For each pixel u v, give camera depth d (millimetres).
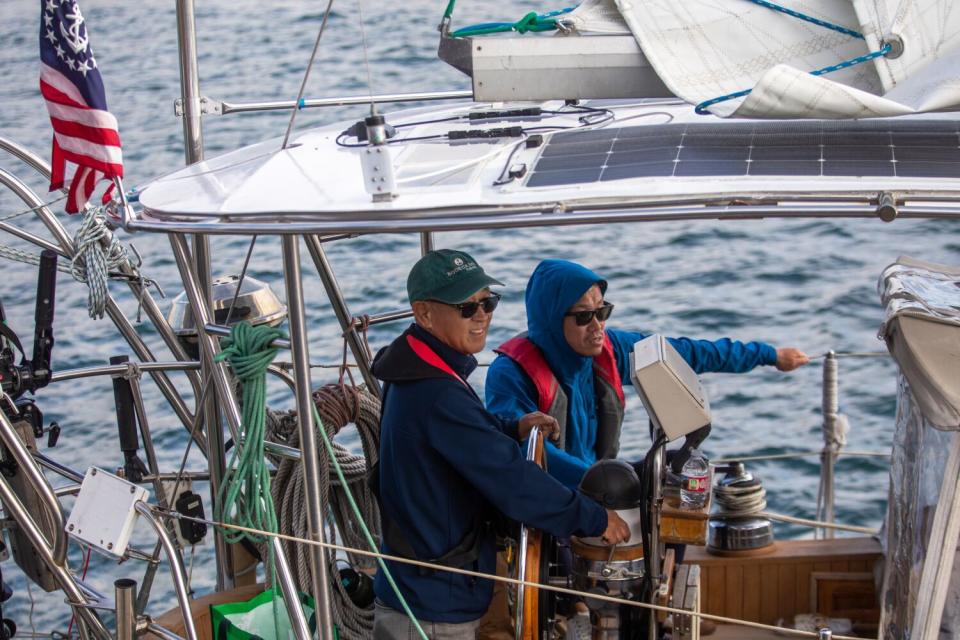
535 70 3596
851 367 11414
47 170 4332
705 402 3518
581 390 4332
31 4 31875
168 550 3418
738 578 4562
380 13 26672
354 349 4480
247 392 3385
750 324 12523
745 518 4590
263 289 4895
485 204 2932
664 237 14797
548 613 3523
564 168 3197
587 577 3463
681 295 13227
